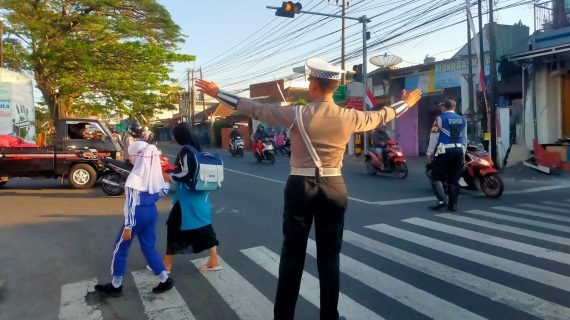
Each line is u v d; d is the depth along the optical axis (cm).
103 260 573
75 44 2122
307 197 296
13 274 520
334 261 315
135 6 2356
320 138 293
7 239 682
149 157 453
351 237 646
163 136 5822
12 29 2141
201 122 4469
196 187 482
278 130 2819
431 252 567
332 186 298
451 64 1792
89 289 467
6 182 1298
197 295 445
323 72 297
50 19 2153
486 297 421
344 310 399
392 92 2130
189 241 500
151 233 458
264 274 504
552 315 381
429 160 855
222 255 577
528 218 760
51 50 2106
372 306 407
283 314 316
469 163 992
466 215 792
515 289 439
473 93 1490
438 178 833
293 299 316
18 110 1508
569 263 514
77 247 634
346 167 1734
